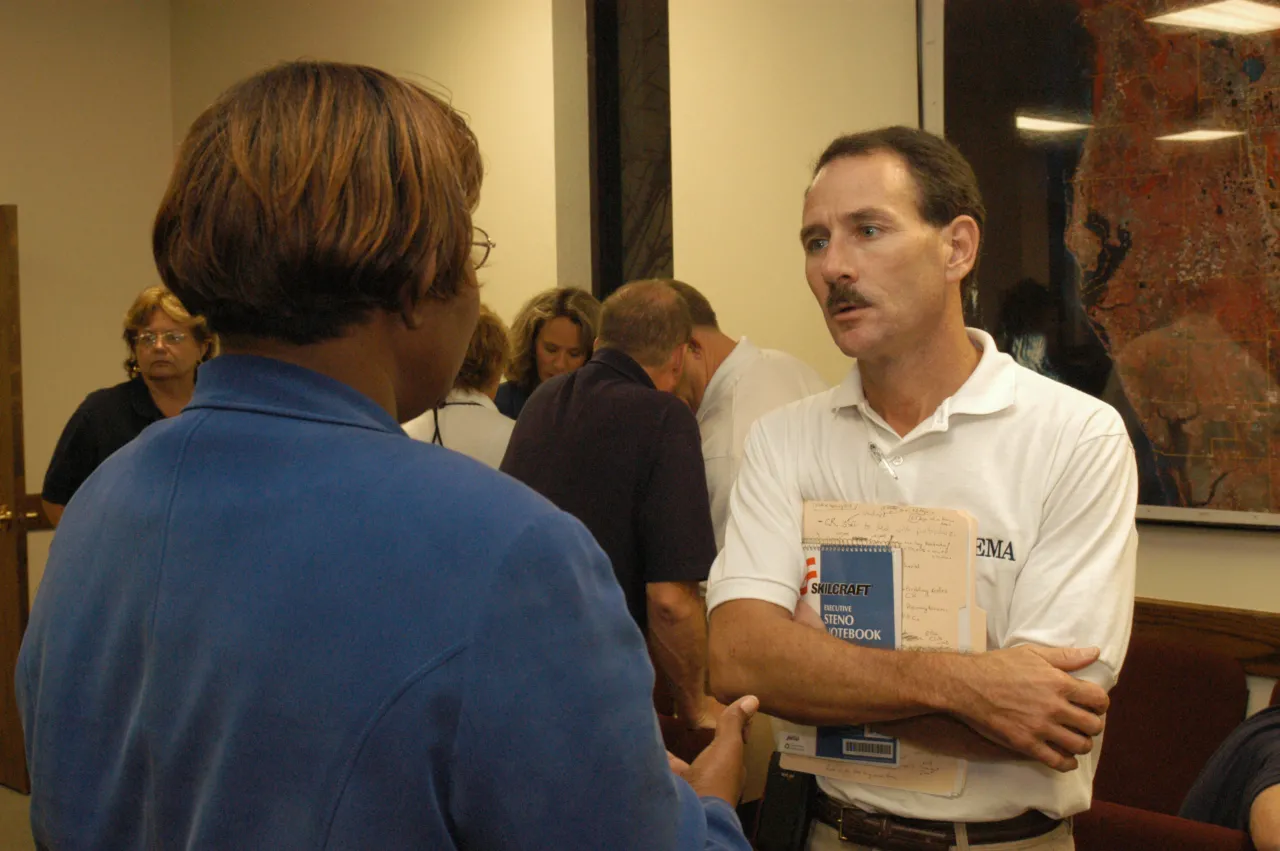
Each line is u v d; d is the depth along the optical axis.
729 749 0.92
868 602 1.22
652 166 3.50
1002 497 1.20
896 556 1.21
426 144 0.67
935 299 1.21
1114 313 2.64
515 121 3.62
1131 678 2.29
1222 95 2.44
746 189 3.38
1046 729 1.08
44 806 0.69
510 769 0.57
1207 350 2.49
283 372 0.67
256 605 0.60
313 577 0.60
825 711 1.18
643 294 2.35
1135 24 2.58
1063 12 2.71
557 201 3.49
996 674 1.10
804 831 1.27
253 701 0.59
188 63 5.19
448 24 3.85
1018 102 2.81
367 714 0.57
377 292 0.66
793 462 1.33
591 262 3.54
